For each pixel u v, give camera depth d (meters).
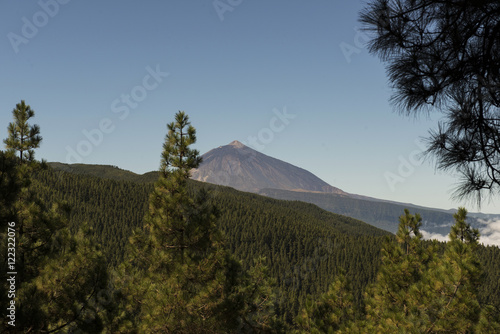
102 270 10.67
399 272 13.52
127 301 12.63
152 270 13.16
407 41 3.53
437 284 9.66
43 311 8.80
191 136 13.66
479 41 3.42
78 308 9.83
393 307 12.04
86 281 10.26
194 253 12.94
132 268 13.03
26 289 8.76
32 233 10.45
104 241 131.62
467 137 3.55
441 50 3.44
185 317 11.52
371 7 3.64
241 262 13.54
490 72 3.39
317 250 160.88
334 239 172.12
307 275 142.75
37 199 10.69
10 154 11.44
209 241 12.85
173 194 13.41
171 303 11.49
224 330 12.40
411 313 10.46
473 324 9.21
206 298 11.77
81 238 11.33
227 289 12.23
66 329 9.93
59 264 10.05
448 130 3.66
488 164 3.50
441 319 9.45
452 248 10.05
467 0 3.23
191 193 13.30
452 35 3.40
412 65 3.52
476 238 12.23
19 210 10.12
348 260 146.75
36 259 10.38
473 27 3.37
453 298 9.48
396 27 3.46
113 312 11.13
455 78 3.48
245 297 12.45
